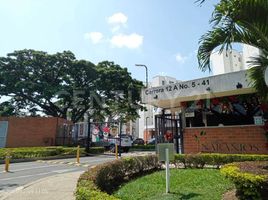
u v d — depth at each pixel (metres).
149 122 65.12
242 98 12.57
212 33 6.52
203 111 13.77
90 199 3.93
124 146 26.70
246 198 5.26
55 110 32.75
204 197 6.16
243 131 12.15
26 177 10.83
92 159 18.14
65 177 10.34
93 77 31.86
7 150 17.83
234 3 5.97
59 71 30.91
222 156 10.62
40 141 25.23
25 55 30.08
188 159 11.12
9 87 28.77
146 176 9.41
